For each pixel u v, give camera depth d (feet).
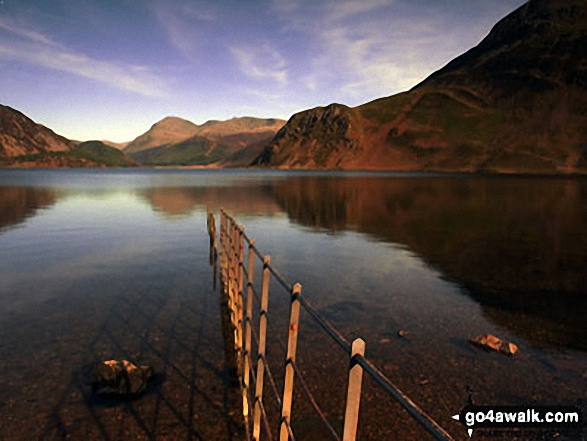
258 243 64.90
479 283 41.96
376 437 17.07
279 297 36.91
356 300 36.19
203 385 20.95
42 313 31.60
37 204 121.70
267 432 12.89
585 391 20.95
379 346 26.35
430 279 43.55
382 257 54.60
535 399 20.17
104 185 236.84
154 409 18.70
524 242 66.44
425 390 20.97
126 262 49.78
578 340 27.71
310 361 23.99
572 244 64.49
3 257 52.06
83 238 66.39
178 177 418.72
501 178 413.59
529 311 33.65
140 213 102.12
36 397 19.49
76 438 16.51
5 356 23.91
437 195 176.45
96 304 33.96
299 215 104.01
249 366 17.07
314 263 51.01
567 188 231.91
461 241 67.10
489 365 23.82
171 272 45.19
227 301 34.71
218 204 130.11
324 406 19.21
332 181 335.26
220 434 16.97
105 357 23.98
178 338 26.99
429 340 27.45
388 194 183.11
